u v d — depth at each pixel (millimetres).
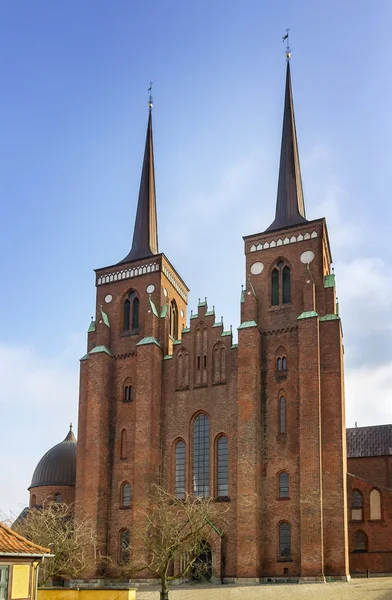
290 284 65500
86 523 59375
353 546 68000
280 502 58438
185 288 81500
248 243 68938
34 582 30250
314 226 66312
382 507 68188
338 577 54312
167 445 66188
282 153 74688
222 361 66125
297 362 61969
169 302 75125
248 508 57812
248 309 65000
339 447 57719
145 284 73812
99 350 70875
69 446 85375
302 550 55094
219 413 64375
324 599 42312
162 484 65062
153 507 61844
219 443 63812
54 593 41562
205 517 53062
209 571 59781
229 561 58625
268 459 60094
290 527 57438
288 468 59094
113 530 65312
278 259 67000
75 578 62312
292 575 56031
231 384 64750
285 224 69875
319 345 61062
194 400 66188
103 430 68188
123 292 74625
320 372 60344
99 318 73938
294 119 77062
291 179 72750
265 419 61469
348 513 68875
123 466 67188
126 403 69562
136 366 69188
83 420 70750
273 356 63312
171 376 68375
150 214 81312
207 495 62688
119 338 72750
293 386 61344
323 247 66188
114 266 76250
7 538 30312
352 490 69750
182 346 68688
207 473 63500
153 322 69938
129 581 61062
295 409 60594
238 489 58719
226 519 60031
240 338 63250
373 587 47281
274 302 65875
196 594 49188
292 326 63438
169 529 53188
